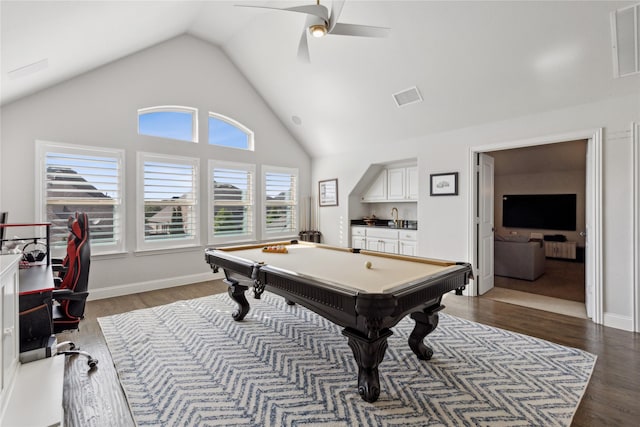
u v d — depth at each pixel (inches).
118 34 130.0
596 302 125.5
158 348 103.8
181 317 132.3
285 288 86.7
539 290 175.0
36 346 71.7
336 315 81.2
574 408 72.1
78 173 150.4
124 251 164.6
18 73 109.7
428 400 75.6
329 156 242.2
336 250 130.9
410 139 188.9
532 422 67.4
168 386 82.0
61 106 146.0
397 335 114.4
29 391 59.3
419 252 184.2
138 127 170.2
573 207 287.4
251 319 131.1
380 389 79.6
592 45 109.0
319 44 159.3
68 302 85.9
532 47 118.0
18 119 136.3
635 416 69.7
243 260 105.1
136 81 168.2
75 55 124.7
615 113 119.7
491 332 116.1
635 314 116.9
